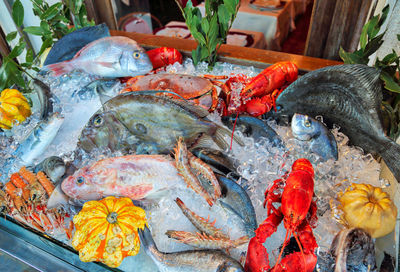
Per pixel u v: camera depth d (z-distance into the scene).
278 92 1.45
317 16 1.85
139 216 1.06
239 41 2.81
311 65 1.64
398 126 1.23
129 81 1.43
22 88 1.65
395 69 1.30
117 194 1.10
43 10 1.79
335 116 1.27
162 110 1.10
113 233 1.00
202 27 1.53
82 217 1.02
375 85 1.09
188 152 1.11
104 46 1.45
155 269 1.06
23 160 1.26
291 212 1.01
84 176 1.09
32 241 1.14
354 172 1.20
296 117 1.21
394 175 1.17
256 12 2.92
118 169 1.10
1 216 1.18
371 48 1.40
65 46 1.53
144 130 1.17
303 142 1.23
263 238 1.01
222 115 1.40
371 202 1.06
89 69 1.49
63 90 1.46
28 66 1.66
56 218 1.14
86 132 1.21
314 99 1.26
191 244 1.03
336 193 1.14
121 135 1.21
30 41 2.13
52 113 1.31
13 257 1.13
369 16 1.72
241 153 1.26
